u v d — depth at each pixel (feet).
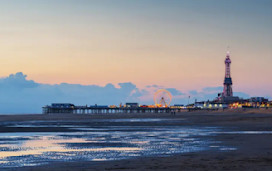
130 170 61.36
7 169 65.10
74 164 70.08
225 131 171.63
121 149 97.30
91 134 156.04
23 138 135.54
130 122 297.12
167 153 86.79
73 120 365.20
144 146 104.68
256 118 332.80
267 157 75.77
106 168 63.82
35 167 66.95
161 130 184.03
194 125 236.84
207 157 77.00
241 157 76.13
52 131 177.17
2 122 314.35
